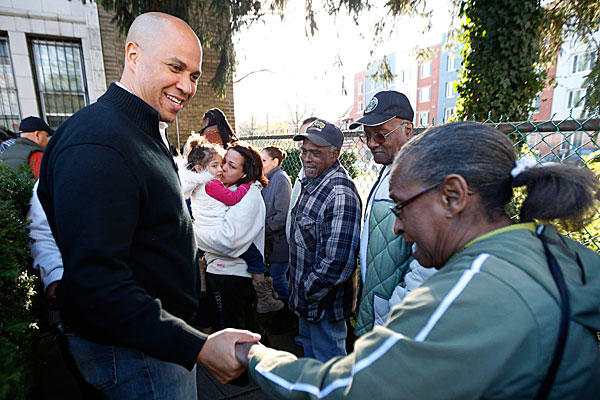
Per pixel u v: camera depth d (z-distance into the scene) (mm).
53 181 886
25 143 3072
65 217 818
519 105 5098
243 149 2049
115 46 6488
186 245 1124
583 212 657
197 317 2166
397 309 621
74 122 914
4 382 693
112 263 832
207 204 1967
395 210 756
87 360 1019
